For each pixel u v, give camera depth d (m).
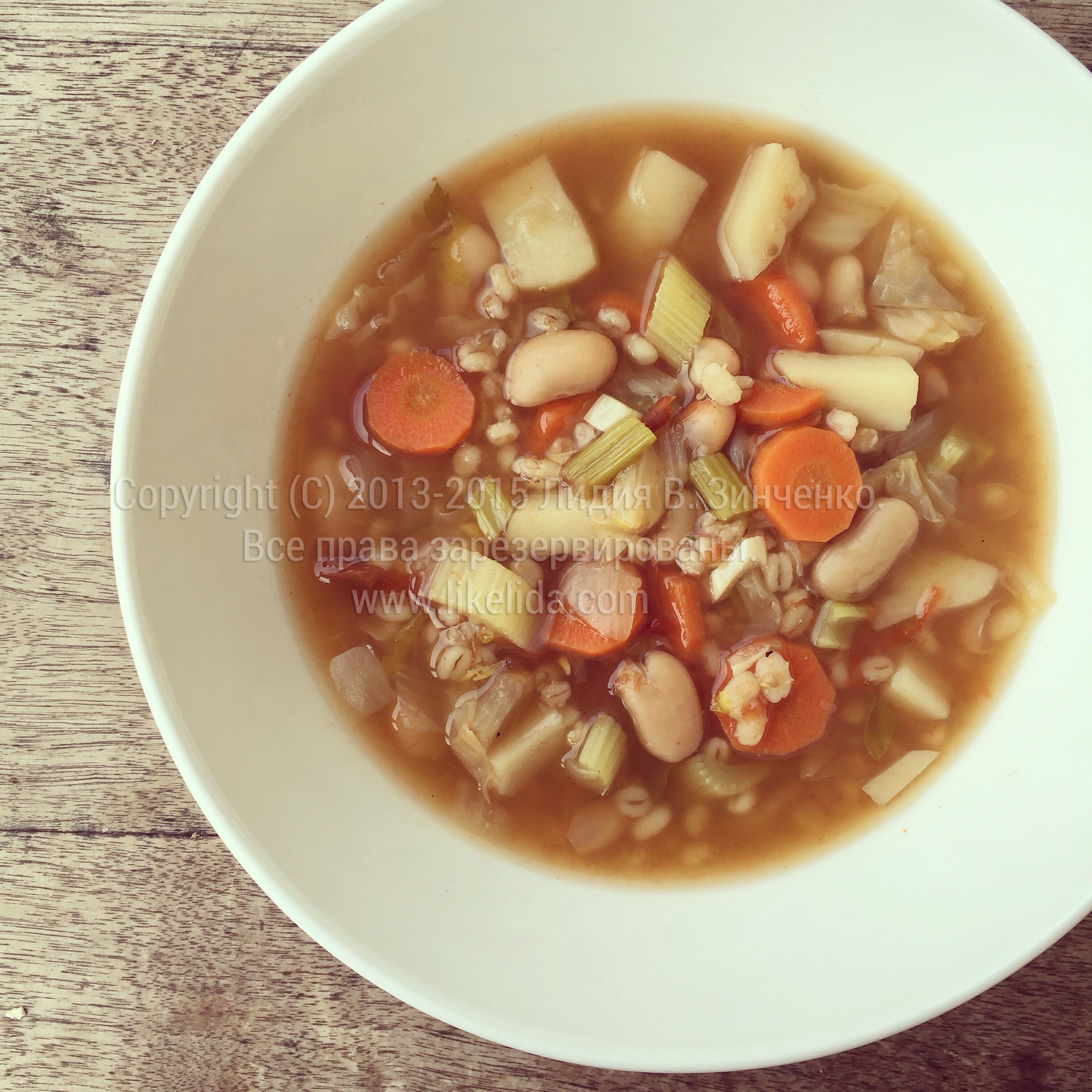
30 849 0.34
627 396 0.34
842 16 0.32
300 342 0.34
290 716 0.33
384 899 0.32
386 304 0.34
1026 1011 0.34
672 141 0.34
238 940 0.34
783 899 0.33
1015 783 0.33
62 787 0.34
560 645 0.33
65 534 0.34
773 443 0.33
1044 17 0.34
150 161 0.34
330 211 0.33
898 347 0.34
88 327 0.34
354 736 0.33
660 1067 0.30
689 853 0.33
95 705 0.34
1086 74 0.31
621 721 0.34
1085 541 0.33
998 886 0.32
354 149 0.32
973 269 0.34
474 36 0.32
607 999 0.32
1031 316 0.34
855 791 0.34
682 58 0.33
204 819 0.34
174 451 0.32
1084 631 0.33
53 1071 0.34
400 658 0.34
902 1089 0.33
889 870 0.33
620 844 0.33
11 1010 0.34
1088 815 0.32
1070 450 0.34
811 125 0.34
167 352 0.31
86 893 0.34
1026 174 0.33
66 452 0.34
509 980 0.32
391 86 0.32
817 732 0.34
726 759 0.34
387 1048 0.34
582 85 0.33
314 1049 0.34
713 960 0.32
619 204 0.34
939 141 0.33
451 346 0.34
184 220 0.31
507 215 0.34
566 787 0.34
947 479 0.34
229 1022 0.34
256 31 0.34
